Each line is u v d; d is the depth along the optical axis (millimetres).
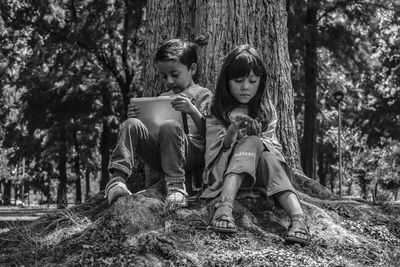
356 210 4363
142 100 4172
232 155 3830
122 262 3150
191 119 4250
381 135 21984
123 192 3729
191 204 3908
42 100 20953
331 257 3459
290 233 3529
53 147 25953
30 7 19141
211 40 4719
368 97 23344
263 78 4016
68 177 44094
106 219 3580
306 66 17750
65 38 19703
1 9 18578
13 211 20422
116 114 22438
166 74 4289
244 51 3943
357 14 18547
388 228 4164
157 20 5195
